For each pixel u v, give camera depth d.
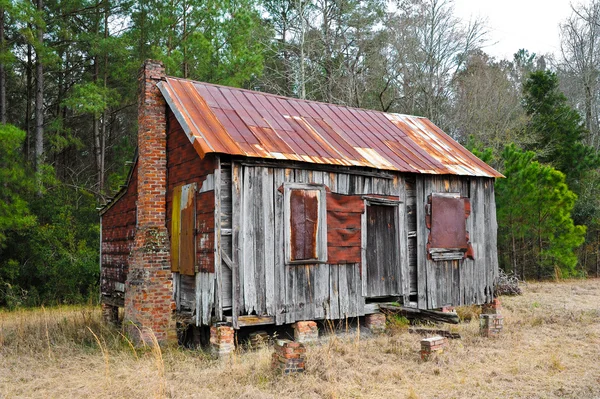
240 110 13.07
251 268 11.08
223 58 25.16
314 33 32.31
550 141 31.86
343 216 12.52
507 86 37.41
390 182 13.52
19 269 22.69
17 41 27.47
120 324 15.53
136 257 12.49
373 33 33.59
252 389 8.21
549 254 24.22
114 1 27.47
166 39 25.62
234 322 10.70
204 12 24.81
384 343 11.53
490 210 15.47
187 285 11.98
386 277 13.28
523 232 24.39
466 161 15.34
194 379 9.02
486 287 15.16
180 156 12.42
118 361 10.52
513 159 24.66
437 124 32.53
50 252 22.69
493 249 15.43
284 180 11.73
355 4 33.22
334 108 15.79
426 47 32.47
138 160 13.24
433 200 14.05
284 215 11.62
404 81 32.31
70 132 27.27
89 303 21.59
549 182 24.03
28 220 20.50
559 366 9.83
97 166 29.45
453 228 14.43
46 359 10.94
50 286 22.55
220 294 10.64
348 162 12.34
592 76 40.00
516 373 9.50
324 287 12.15
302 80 29.22
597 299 19.22
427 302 13.84
